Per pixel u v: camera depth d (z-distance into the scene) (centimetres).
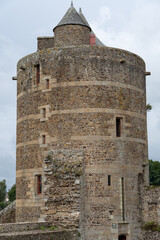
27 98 2248
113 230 1978
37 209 2055
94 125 2055
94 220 1966
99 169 2014
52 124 2103
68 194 1903
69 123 2067
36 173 2111
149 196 2141
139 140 2205
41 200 2045
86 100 2075
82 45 2127
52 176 1955
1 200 6750
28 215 2097
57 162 1966
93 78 2097
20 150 2247
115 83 2134
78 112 2067
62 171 1938
